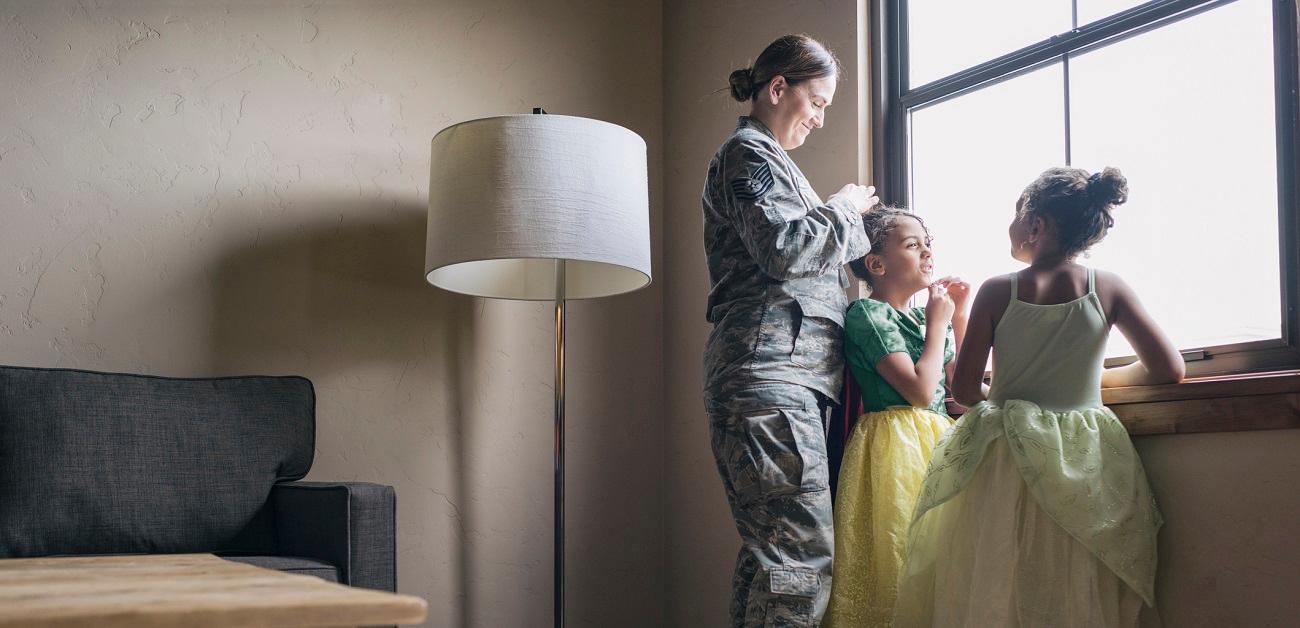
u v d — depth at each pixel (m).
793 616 2.22
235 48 3.06
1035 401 2.14
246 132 3.04
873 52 2.95
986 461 2.13
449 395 3.22
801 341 2.36
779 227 2.28
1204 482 2.01
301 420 2.74
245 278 2.99
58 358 2.76
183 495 2.49
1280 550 1.88
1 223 2.75
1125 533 1.98
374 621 0.93
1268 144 2.07
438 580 3.14
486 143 2.61
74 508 2.37
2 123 2.78
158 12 2.98
